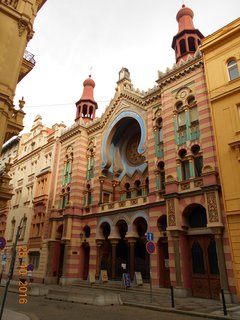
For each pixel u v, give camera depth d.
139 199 21.12
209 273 15.53
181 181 17.84
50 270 25.52
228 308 11.66
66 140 31.50
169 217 17.20
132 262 19.97
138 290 17.61
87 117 32.88
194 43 24.55
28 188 35.44
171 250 16.77
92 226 24.44
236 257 13.70
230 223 14.40
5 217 37.66
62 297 14.89
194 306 12.20
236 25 17.59
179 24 26.39
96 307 12.35
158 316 10.32
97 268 22.55
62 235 25.36
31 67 16.08
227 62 17.75
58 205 28.56
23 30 14.85
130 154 26.98
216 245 14.76
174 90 20.84
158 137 21.86
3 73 13.27
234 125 15.84
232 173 15.04
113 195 25.72
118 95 27.62
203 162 17.17
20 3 15.31
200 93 18.88
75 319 9.62
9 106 13.22
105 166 26.08
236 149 15.08
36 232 30.17
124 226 23.27
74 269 23.89
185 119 19.50
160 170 20.50
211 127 17.48
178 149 19.03
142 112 24.33
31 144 39.16
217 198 15.29
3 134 12.59
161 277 17.61
